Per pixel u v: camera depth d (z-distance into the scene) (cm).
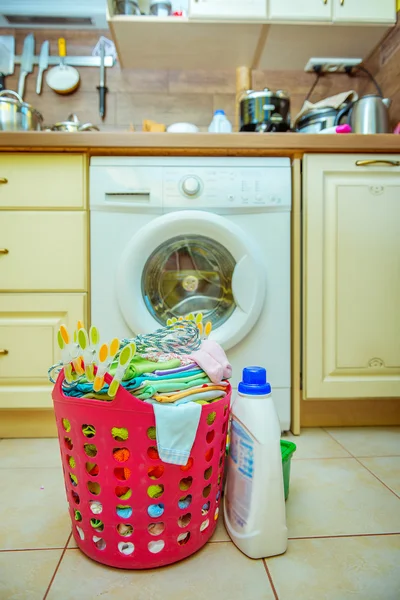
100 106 172
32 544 67
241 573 60
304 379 117
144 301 117
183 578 59
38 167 112
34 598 55
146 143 110
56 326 112
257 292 112
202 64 173
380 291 117
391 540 68
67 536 70
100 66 173
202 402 64
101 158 113
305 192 116
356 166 116
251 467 65
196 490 63
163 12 150
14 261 112
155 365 67
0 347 112
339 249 116
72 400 59
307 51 166
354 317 117
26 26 173
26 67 172
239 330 111
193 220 110
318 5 147
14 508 79
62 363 62
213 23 146
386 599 55
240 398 68
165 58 168
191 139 110
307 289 116
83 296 113
